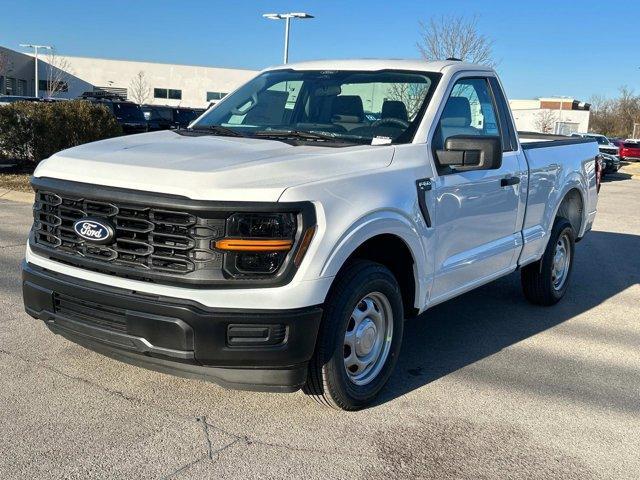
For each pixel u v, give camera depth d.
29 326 5.20
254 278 3.37
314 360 3.70
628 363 5.16
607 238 11.25
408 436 3.78
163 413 3.88
